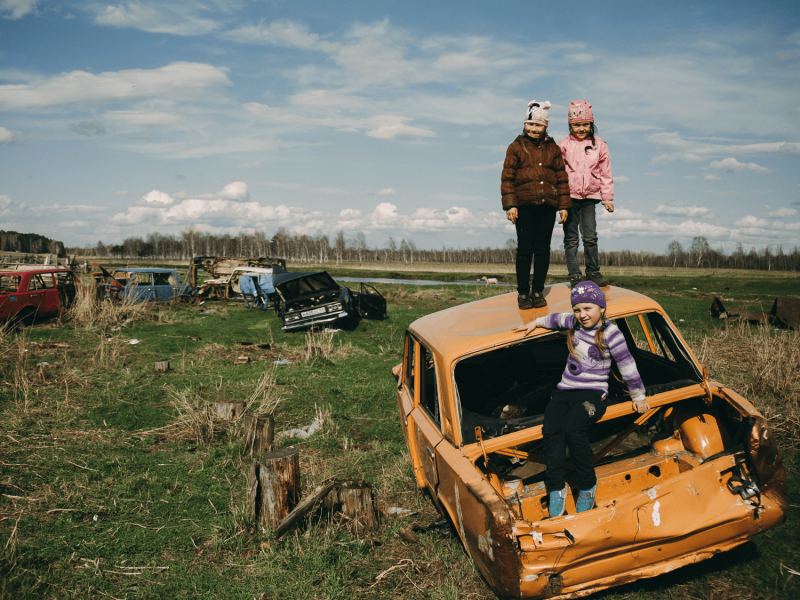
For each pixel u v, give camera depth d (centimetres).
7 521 405
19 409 685
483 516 251
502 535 241
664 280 3547
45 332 1359
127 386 841
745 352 838
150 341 1276
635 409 305
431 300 2306
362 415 702
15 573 336
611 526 258
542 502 321
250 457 548
